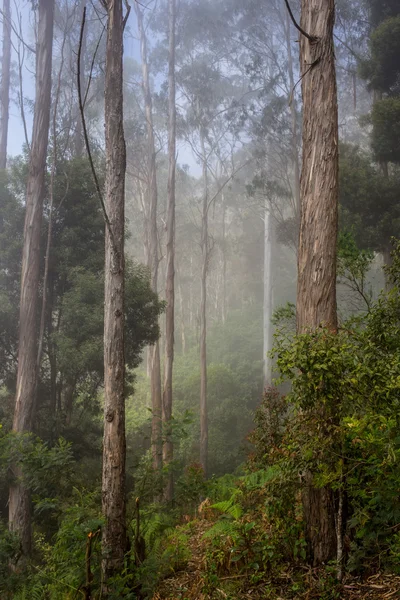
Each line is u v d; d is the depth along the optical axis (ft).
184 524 23.61
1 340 51.60
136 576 16.15
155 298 53.47
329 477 13.19
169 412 66.85
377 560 13.97
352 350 13.32
